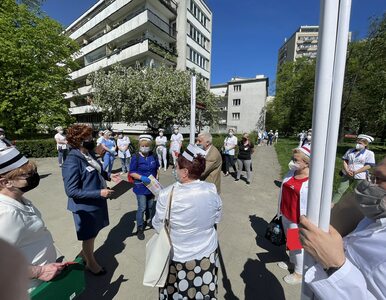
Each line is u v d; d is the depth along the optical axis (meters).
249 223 4.10
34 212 1.51
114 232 3.67
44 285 1.29
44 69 15.34
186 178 1.73
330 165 0.71
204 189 1.70
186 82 14.80
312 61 25.19
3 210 1.25
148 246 1.82
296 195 2.48
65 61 17.27
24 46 13.45
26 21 14.34
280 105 34.62
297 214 2.45
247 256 3.07
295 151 2.54
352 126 22.53
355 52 16.70
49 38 15.60
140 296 2.33
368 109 16.11
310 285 0.75
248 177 6.90
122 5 20.20
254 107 40.47
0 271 0.53
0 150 1.35
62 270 1.41
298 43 75.75
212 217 1.73
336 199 4.83
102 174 2.91
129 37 21.34
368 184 0.79
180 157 1.75
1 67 13.34
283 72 34.31
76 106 28.39
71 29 29.92
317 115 0.72
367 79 15.07
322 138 0.72
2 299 0.51
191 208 1.62
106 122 19.41
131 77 14.34
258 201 5.32
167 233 1.67
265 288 2.47
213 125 19.31
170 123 15.67
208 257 1.73
